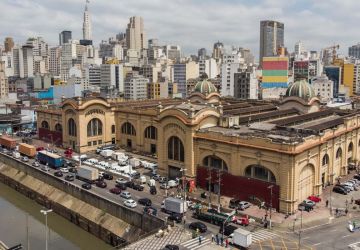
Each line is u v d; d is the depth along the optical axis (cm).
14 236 10906
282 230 9319
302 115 15212
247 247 8369
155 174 13500
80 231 11562
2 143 18838
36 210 13238
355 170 14125
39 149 17562
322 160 11831
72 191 12394
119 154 15600
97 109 17412
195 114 12294
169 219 9931
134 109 17012
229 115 14150
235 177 11231
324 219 9881
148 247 8606
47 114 19288
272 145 10400
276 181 10431
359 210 10450
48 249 10156
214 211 10088
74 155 16350
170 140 13100
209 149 11862
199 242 8738
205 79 19762
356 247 8400
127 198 11406
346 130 13300
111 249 10219
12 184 15512
